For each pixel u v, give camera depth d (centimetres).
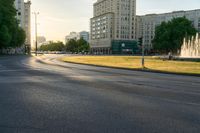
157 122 612
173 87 1244
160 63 3503
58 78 1554
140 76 1834
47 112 697
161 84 1361
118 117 654
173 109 750
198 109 753
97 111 715
